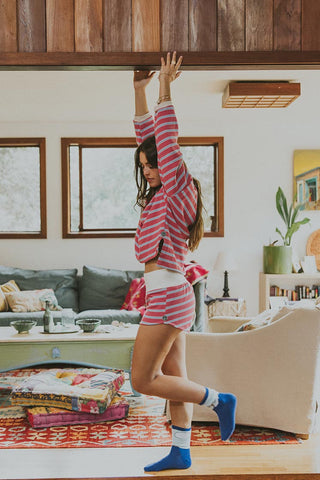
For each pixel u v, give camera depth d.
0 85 4.46
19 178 5.98
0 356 3.66
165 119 2.16
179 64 2.26
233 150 5.96
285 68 2.56
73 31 2.44
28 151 5.98
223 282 5.93
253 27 2.45
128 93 4.75
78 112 5.47
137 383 2.25
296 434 3.03
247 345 3.07
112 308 5.37
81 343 3.69
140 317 4.88
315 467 2.58
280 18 2.46
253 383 3.06
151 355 2.21
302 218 5.98
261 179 5.97
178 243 2.25
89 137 5.89
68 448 2.80
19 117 5.67
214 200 6.08
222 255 5.62
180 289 2.23
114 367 3.70
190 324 2.30
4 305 5.11
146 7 2.44
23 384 3.32
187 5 2.45
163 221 2.20
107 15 2.43
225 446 2.87
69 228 5.97
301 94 4.81
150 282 2.25
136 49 2.44
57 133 5.88
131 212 6.05
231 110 5.39
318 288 5.76
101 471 2.49
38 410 3.17
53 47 2.43
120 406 3.29
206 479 2.44
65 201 5.89
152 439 2.94
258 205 5.98
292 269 5.77
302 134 5.98
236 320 3.81
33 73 4.12
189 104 5.22
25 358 3.67
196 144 6.00
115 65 2.45
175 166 2.13
